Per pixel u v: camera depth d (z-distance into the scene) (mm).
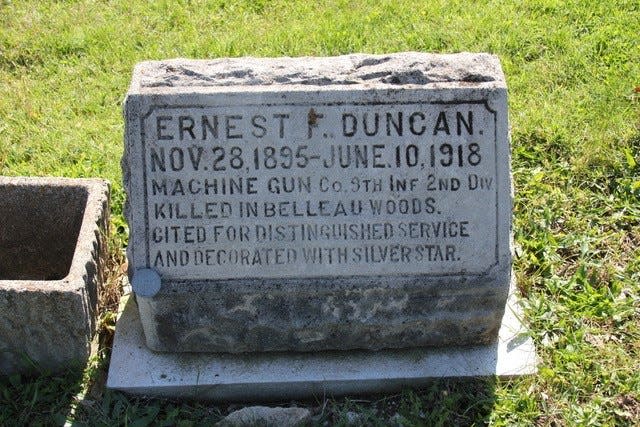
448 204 1750
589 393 1792
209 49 2611
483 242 1762
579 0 2736
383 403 1796
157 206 1741
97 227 1880
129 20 2746
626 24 2646
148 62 1769
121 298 1943
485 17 2674
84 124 2408
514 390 1786
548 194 2180
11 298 1737
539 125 2336
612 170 2229
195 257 1756
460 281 1765
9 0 2820
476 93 1721
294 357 1825
